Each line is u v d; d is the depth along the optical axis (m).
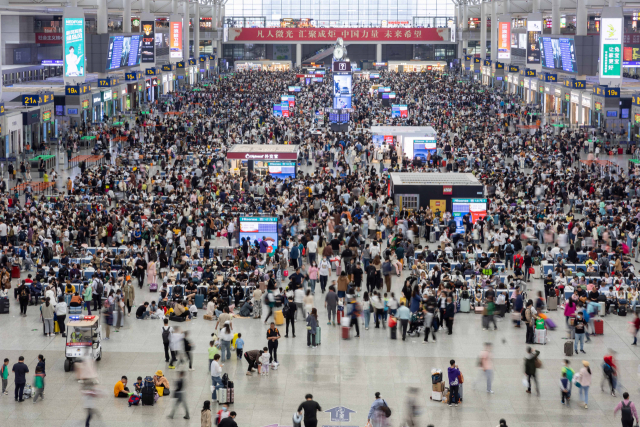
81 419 20.73
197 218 40.41
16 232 37.78
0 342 26.47
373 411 19.38
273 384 23.00
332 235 39.06
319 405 19.56
